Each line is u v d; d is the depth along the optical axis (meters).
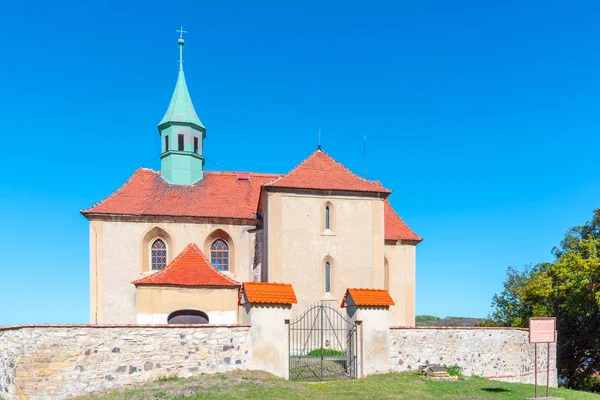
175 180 36.47
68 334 17.05
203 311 27.05
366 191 28.98
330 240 28.38
